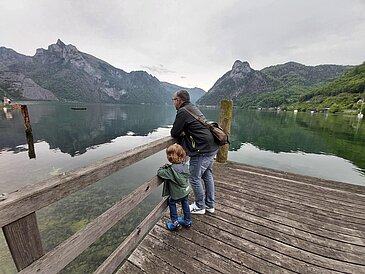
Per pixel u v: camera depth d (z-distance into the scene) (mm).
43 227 5203
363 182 9375
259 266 1900
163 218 2623
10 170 9266
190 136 2311
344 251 2125
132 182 8086
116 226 5211
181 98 2354
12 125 25844
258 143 19203
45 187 1019
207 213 2756
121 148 15211
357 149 16688
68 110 61688
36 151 13523
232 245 2158
